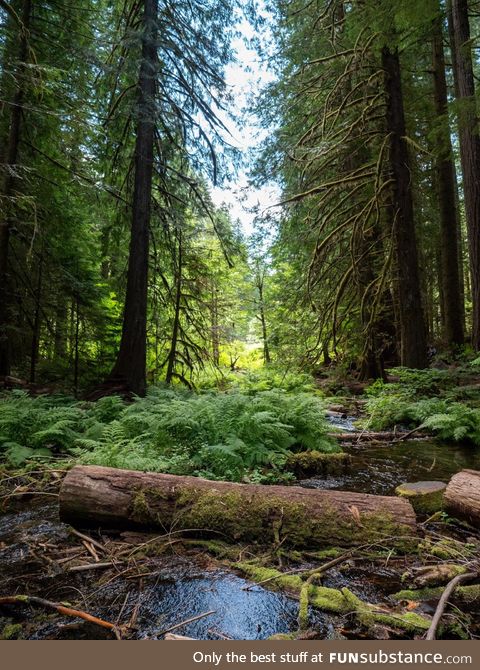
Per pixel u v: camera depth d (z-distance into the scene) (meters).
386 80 9.98
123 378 8.87
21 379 10.95
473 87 9.48
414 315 9.55
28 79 7.10
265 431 5.43
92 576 2.61
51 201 10.76
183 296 12.17
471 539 2.99
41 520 3.53
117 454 4.37
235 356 22.08
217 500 3.10
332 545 2.86
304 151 10.19
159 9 9.70
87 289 11.88
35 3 9.59
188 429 5.25
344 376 12.95
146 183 9.65
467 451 5.81
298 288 11.70
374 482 4.55
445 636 2.01
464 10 9.58
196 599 2.35
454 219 13.62
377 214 9.82
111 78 9.34
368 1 8.07
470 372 8.66
